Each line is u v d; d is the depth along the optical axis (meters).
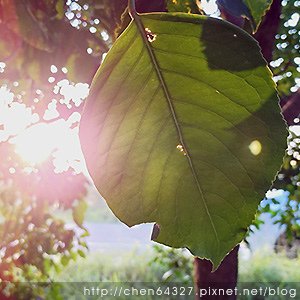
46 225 1.25
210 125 0.14
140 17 0.14
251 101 0.14
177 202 0.15
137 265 2.94
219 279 0.91
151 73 0.14
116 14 0.20
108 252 3.31
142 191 0.15
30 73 0.71
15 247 1.22
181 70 0.14
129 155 0.14
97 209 6.18
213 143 0.14
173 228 0.15
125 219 0.15
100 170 0.14
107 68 0.14
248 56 0.14
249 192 0.14
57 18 0.57
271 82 0.14
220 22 0.14
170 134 0.15
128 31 0.14
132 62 0.14
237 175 0.14
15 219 1.23
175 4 0.20
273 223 1.50
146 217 0.15
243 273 2.85
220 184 0.14
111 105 0.14
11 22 0.50
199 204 0.15
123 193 0.14
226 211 0.14
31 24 0.51
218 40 0.14
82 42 0.63
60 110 0.85
